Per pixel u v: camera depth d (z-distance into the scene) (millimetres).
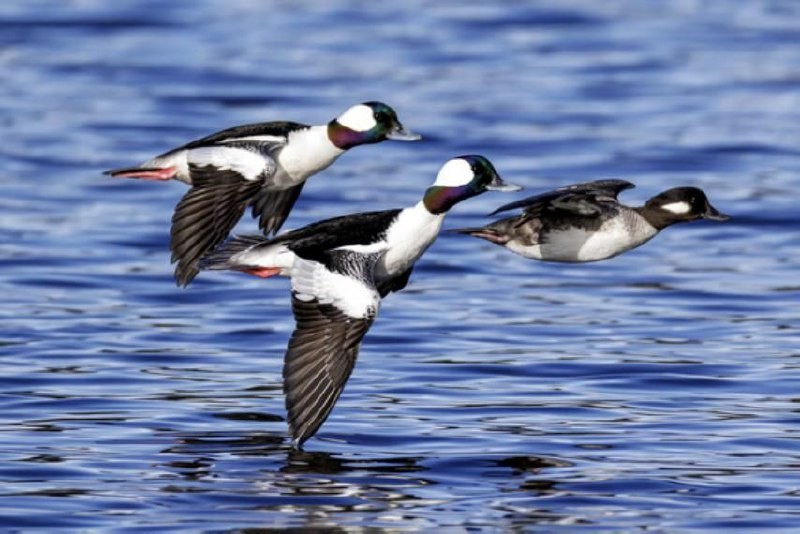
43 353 16125
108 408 14180
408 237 12156
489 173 12289
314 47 35188
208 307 18375
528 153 26922
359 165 26406
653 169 25828
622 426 13758
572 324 17609
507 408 14250
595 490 12078
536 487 12109
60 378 15180
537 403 14430
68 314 17875
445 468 12578
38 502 11695
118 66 33406
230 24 37562
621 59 34156
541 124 28922
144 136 27922
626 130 28484
